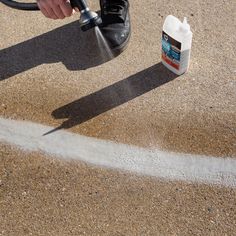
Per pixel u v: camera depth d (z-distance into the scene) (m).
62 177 1.92
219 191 1.87
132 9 2.38
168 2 2.41
